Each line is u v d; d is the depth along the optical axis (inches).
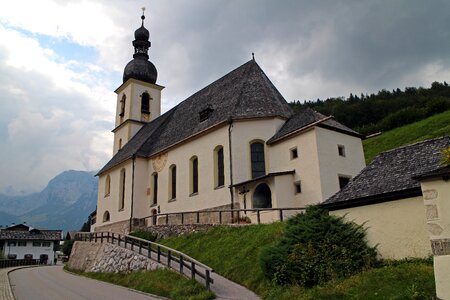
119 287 743.7
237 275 616.1
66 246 2640.3
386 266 451.8
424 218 454.3
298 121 1056.8
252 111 1149.7
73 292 698.2
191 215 1216.8
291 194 975.6
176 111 1659.7
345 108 3715.6
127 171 1561.3
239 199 1063.6
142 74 2030.0
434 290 364.5
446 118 2220.7
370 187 521.3
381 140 2311.8
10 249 2603.3
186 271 678.5
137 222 1444.4
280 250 512.4
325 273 461.4
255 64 1348.4
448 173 371.9
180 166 1334.9
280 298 456.8
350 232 494.9
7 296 667.4
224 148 1146.7
